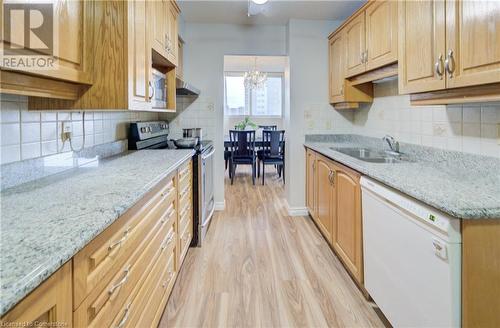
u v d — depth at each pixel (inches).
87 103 54.8
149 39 70.2
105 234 35.8
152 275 55.7
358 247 75.4
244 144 206.2
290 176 140.6
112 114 89.7
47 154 58.9
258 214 142.7
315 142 137.8
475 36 46.7
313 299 74.5
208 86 142.2
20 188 47.9
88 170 63.6
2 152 48.0
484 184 54.2
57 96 48.2
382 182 62.1
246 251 102.2
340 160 86.6
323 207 109.7
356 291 77.7
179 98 142.1
